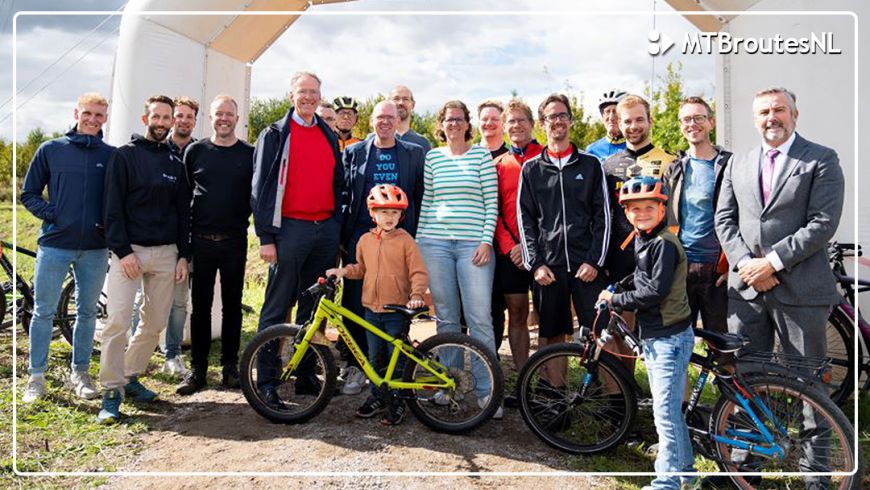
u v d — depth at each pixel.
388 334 4.13
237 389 4.86
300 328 4.11
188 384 4.75
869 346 4.30
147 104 4.25
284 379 4.18
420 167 4.55
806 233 3.21
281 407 4.25
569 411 3.83
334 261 4.55
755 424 3.20
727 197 3.62
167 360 5.26
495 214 4.22
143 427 4.07
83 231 4.31
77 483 3.33
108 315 4.11
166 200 4.29
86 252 4.37
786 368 3.17
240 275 4.78
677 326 3.17
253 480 3.33
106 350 4.12
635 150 4.23
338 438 3.88
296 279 4.40
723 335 3.25
